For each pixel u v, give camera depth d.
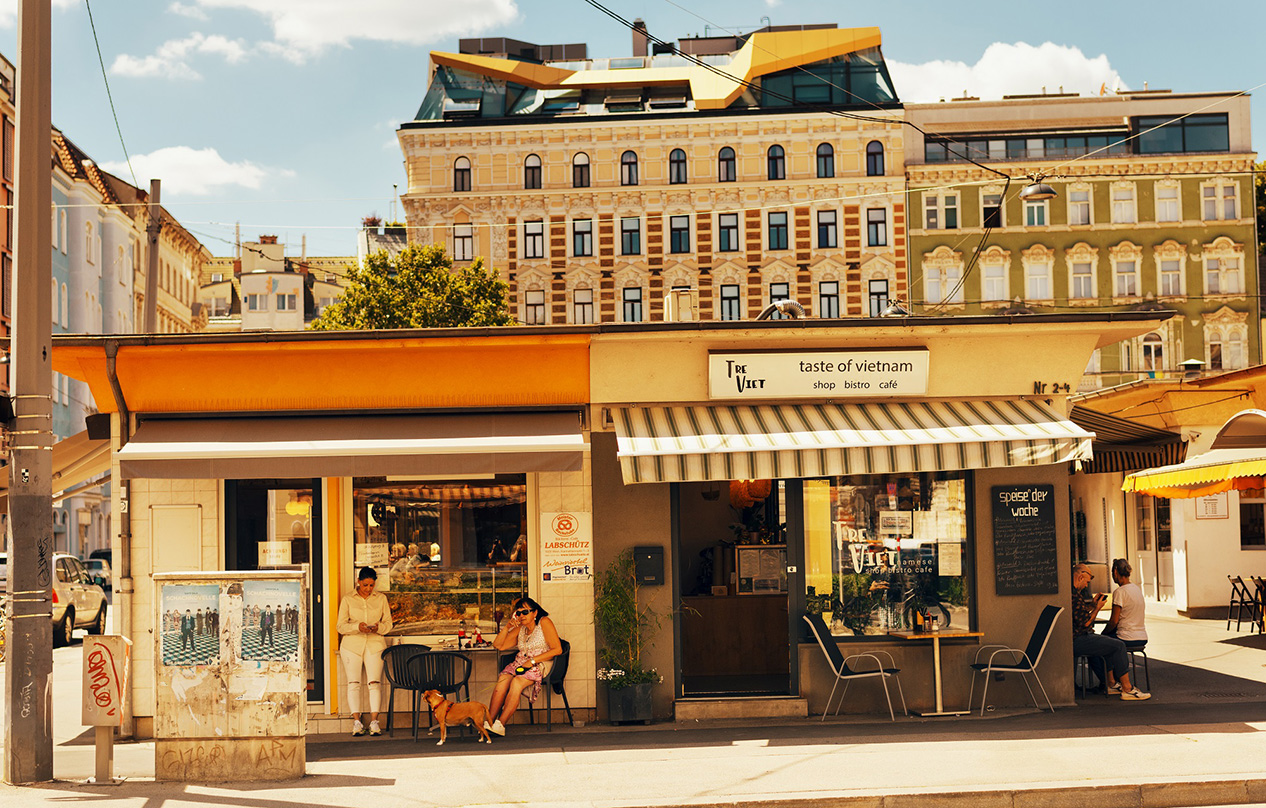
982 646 12.09
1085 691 12.85
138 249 58.94
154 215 23.91
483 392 11.99
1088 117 53.78
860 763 9.12
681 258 53.47
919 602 12.23
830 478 12.25
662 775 8.89
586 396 12.02
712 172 53.81
